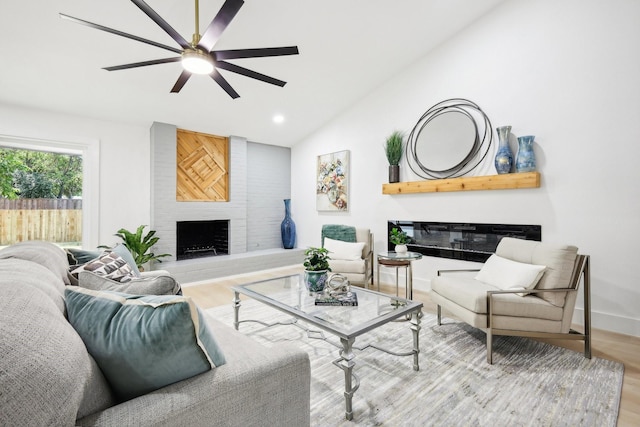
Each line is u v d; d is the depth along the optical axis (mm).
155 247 4316
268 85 3990
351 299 2164
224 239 5191
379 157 4430
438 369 2064
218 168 5086
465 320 2318
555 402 1709
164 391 822
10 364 543
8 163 3756
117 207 4207
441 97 3764
